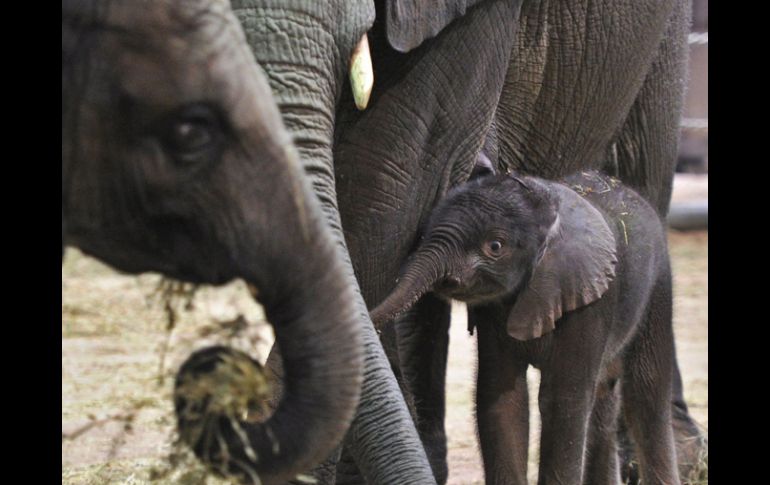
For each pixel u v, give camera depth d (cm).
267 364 844
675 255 3206
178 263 645
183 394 622
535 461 1503
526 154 1380
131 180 629
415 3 989
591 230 1066
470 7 1054
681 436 1517
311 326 639
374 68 1016
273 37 859
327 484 882
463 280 1023
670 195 1628
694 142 4066
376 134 1032
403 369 1253
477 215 1024
